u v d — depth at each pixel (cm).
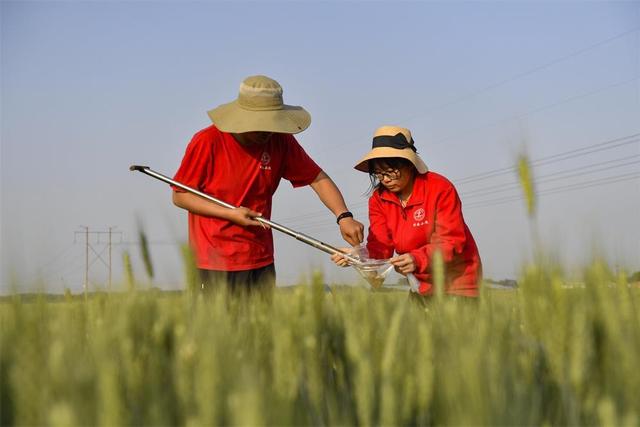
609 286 310
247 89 557
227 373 225
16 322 259
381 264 533
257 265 571
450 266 555
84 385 194
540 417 255
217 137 567
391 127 565
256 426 186
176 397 230
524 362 273
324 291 300
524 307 291
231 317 337
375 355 271
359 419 252
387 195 586
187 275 323
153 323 262
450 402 227
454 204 557
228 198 574
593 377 263
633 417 221
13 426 221
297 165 604
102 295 314
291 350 250
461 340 266
